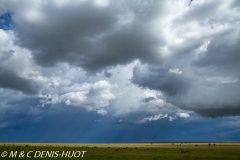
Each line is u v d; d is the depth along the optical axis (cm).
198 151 6800
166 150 7575
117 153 6028
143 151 6988
